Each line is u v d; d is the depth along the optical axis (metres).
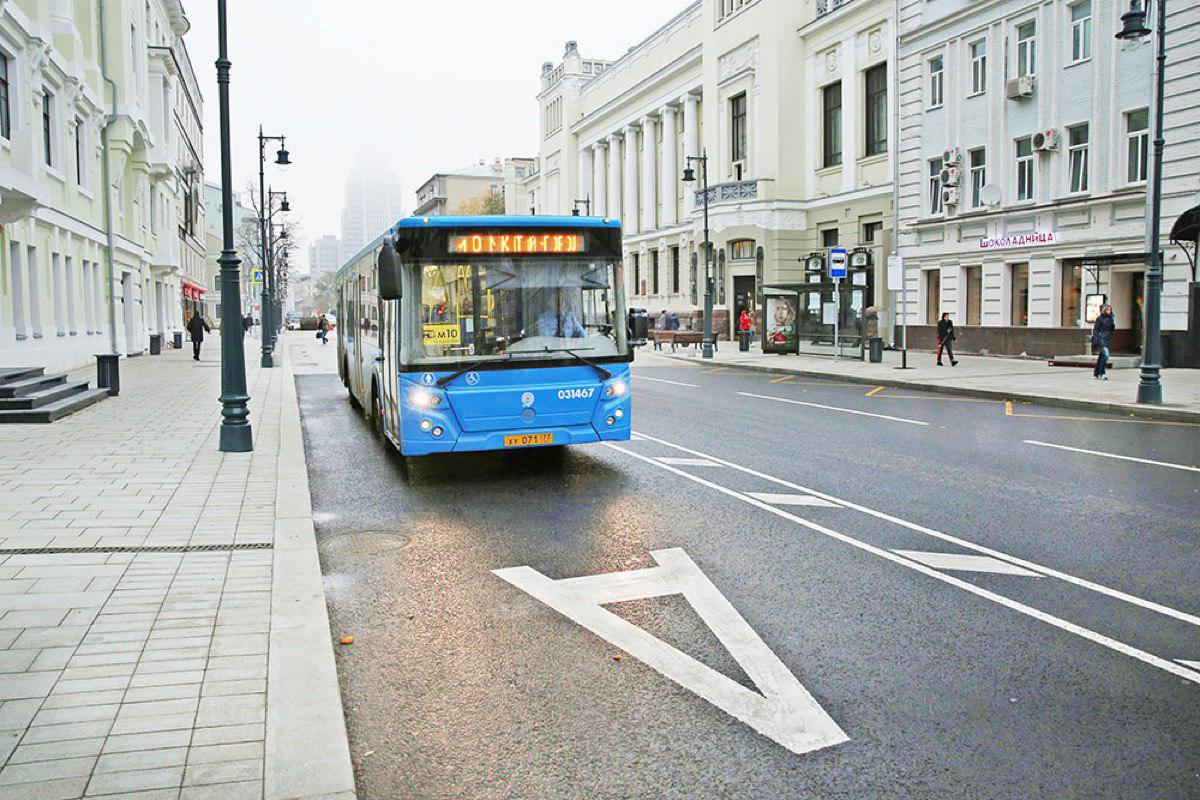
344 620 5.73
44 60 21.91
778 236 41.22
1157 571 6.60
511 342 9.93
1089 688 4.62
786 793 3.66
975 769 3.84
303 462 10.73
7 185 15.45
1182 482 9.93
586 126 64.81
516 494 9.54
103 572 6.27
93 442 12.11
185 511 8.13
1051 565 6.77
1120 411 16.47
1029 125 27.36
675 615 5.77
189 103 59.72
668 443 12.95
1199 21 22.09
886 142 35.84
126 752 3.78
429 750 4.05
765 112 41.53
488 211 97.00
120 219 32.12
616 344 10.29
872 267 35.47
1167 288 23.36
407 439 9.70
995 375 23.00
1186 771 3.81
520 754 4.00
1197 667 4.88
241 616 5.43
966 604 5.92
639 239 56.97
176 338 42.34
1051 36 26.38
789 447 12.53
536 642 5.33
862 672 4.85
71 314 25.62
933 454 11.88
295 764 3.71
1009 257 28.05
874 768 3.86
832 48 38.94
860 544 7.41
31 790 3.46
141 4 35.84
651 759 3.95
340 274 21.19
